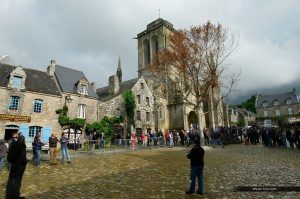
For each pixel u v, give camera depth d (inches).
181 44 1016.9
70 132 1058.7
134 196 273.1
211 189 292.0
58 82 1116.5
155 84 1656.0
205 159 553.9
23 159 275.6
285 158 536.1
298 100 2336.4
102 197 272.5
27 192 302.0
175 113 1577.3
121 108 1289.4
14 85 940.6
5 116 885.8
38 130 970.1
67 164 518.0
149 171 428.1
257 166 440.8
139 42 2011.6
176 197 263.1
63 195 285.0
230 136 1098.1
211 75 984.3
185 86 1206.9
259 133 1130.7
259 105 2536.9
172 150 806.5
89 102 1157.7
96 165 503.8
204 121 1659.7
